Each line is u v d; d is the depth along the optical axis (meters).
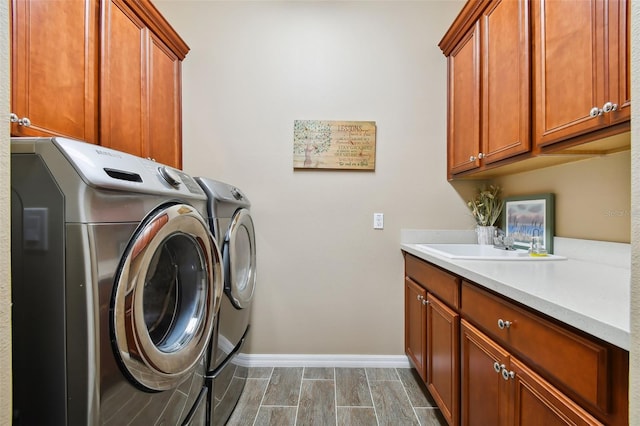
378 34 1.99
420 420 1.47
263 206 2.00
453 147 1.88
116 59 1.38
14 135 0.97
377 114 2.00
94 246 0.71
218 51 1.99
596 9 0.90
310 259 2.01
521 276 1.00
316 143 1.98
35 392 0.71
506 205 1.83
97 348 0.71
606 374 0.60
